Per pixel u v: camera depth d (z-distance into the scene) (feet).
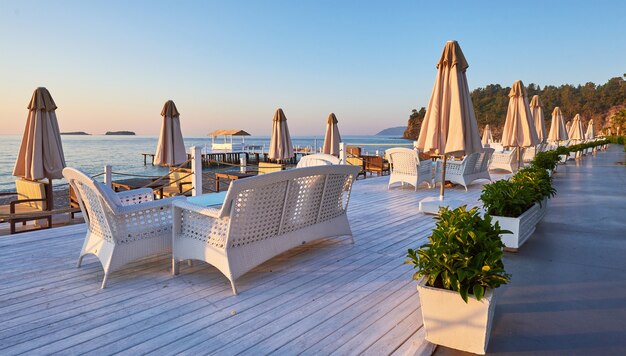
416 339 5.75
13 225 13.01
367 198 19.56
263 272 8.84
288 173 8.17
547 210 16.30
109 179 15.96
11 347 5.48
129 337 5.82
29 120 15.48
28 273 8.65
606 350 5.38
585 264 9.37
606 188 23.26
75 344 5.59
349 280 8.36
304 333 5.99
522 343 5.59
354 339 5.79
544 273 8.75
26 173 15.24
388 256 10.08
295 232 9.40
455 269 5.32
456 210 6.35
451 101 14.05
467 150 14.23
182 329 6.10
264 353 5.38
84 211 8.98
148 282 8.19
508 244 10.44
